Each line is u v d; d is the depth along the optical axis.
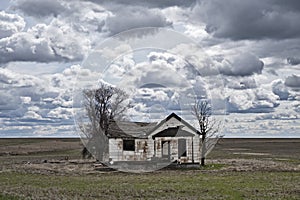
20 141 135.75
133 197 23.27
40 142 127.19
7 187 27.50
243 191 25.52
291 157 61.88
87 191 25.56
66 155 69.56
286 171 38.66
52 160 55.16
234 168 41.97
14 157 64.56
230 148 100.81
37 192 25.03
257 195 23.95
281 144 131.00
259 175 35.00
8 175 35.69
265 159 56.78
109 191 25.52
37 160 55.53
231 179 31.97
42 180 31.70
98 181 30.94
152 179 32.09
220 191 25.52
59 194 24.33
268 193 24.69
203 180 31.31
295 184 28.92
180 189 26.34
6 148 95.94
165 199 22.50
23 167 43.84
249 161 52.06
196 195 24.03
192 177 33.50
